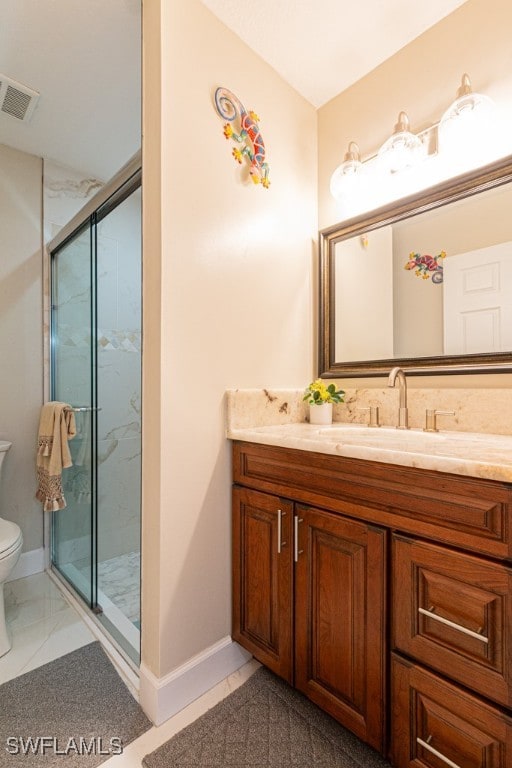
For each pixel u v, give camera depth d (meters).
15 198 2.04
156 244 1.13
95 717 1.11
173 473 1.14
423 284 1.37
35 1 1.26
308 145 1.68
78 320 1.94
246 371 1.37
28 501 2.04
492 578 0.72
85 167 2.22
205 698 1.18
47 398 2.13
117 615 1.58
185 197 1.18
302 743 1.02
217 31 1.29
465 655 0.76
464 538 0.76
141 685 1.15
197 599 1.20
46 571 2.06
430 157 1.35
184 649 1.16
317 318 1.69
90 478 1.77
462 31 1.28
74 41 1.42
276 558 1.15
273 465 1.16
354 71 1.54
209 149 1.25
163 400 1.11
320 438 1.09
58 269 2.12
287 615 1.11
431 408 1.31
